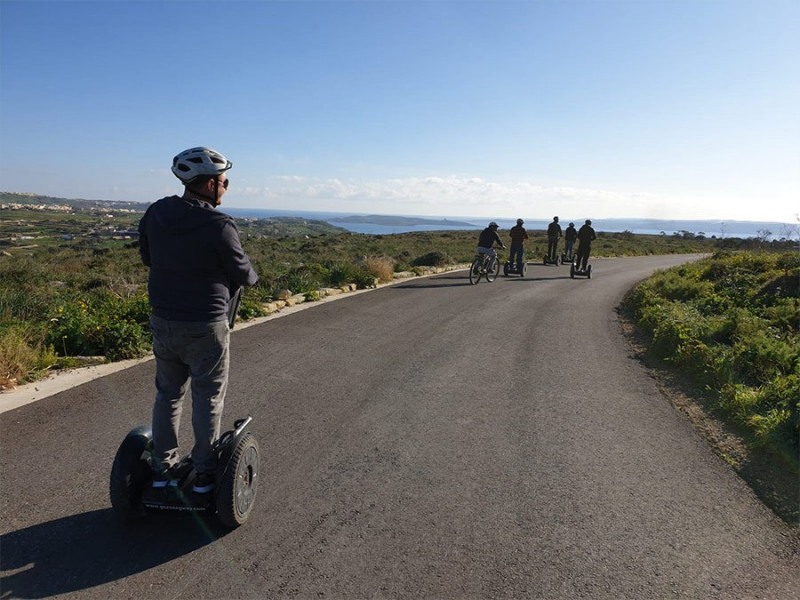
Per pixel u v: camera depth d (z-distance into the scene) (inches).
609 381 273.3
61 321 308.5
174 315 122.7
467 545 129.4
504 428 205.9
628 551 129.8
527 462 177.3
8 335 259.6
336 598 109.2
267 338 335.9
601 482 165.2
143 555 121.3
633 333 400.5
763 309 397.7
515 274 830.5
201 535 130.0
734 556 129.4
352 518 139.5
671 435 204.8
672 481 167.5
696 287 511.8
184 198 126.7
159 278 124.7
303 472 163.8
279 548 125.5
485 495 154.3
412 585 114.0
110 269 768.9
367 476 163.0
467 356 311.0
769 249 1040.2
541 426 209.5
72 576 113.5
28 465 160.7
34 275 609.3
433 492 154.9
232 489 126.5
